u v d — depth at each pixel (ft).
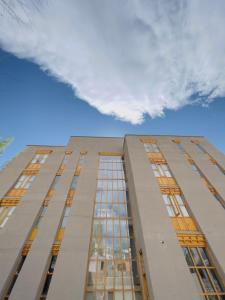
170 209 42.70
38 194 49.16
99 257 36.42
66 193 49.70
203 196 44.11
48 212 43.65
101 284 31.89
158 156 60.95
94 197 48.93
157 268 28.94
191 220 39.75
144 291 29.58
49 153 70.54
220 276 29.37
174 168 54.13
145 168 52.60
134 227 42.24
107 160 68.59
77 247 35.29
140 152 60.80
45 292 30.48
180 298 25.31
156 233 34.42
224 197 44.47
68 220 41.06
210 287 28.71
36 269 31.65
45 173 57.31
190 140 71.82
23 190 52.31
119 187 55.72
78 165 63.57
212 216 38.86
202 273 30.66
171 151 62.75
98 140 80.43
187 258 33.04
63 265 32.04
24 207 44.91
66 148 73.00
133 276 33.42
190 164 58.75
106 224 43.78
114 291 31.07
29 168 61.77
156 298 25.38
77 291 28.55
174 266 29.19
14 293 27.91
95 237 40.40
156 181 47.83
